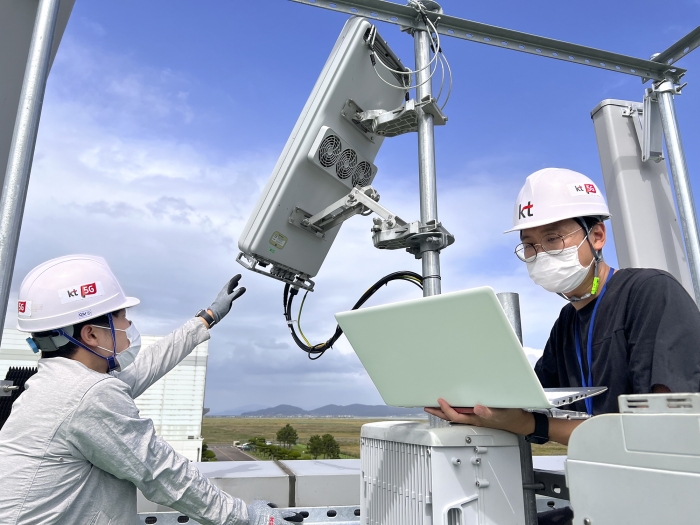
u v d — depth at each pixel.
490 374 0.93
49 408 1.16
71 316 1.29
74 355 1.33
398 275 1.82
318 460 2.38
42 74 1.21
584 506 0.78
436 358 1.01
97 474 1.21
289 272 2.20
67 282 1.31
